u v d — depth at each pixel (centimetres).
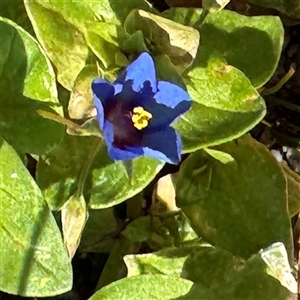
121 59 10
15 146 10
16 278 9
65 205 10
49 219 9
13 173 9
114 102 9
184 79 10
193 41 9
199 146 10
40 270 9
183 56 10
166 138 9
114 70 10
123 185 10
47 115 9
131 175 10
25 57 9
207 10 10
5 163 9
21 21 10
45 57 9
